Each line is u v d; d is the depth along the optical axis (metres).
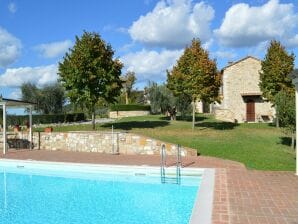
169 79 31.31
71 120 44.81
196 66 26.20
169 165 14.43
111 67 26.84
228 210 7.93
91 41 26.34
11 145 22.66
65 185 13.15
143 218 8.97
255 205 8.33
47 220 9.03
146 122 33.91
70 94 26.39
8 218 9.24
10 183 13.69
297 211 7.84
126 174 14.30
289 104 18.00
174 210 9.66
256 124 32.66
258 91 39.12
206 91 26.25
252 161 15.10
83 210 9.89
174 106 38.34
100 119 47.56
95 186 12.86
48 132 21.77
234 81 39.50
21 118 39.97
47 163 15.84
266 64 30.94
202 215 7.57
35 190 12.51
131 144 18.92
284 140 22.00
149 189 12.19
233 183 10.73
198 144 20.00
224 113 37.66
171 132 25.77
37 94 49.06
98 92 26.75
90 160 16.39
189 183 12.87
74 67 25.67
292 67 30.06
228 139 22.22
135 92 66.31
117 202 10.67
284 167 13.76
